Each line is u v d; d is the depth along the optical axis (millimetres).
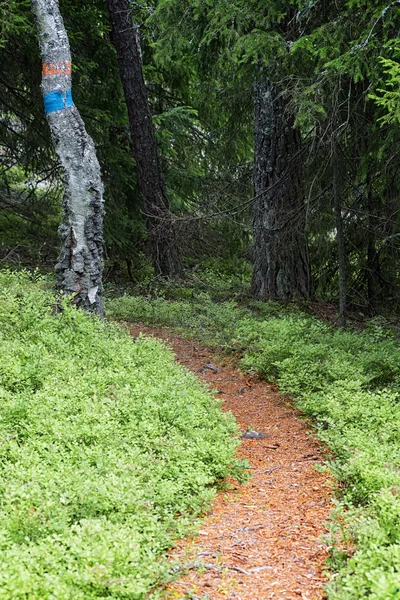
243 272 17453
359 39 7500
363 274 13750
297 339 9336
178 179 17734
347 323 12289
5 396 5270
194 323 11680
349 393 6512
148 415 5430
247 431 6613
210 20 9148
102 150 15523
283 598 3326
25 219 16828
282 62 9367
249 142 17359
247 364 8812
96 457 4484
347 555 3637
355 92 10109
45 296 8031
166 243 15273
